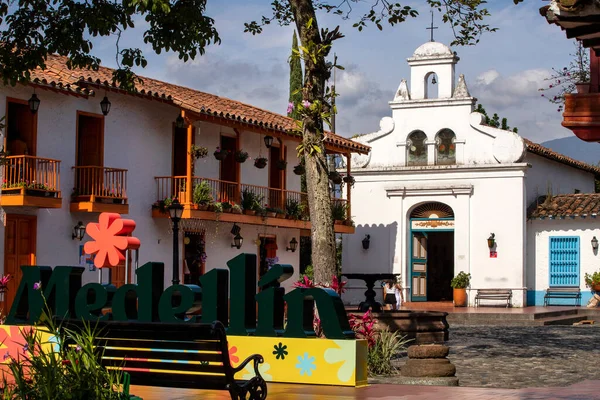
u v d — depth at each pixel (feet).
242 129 88.89
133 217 80.79
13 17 58.29
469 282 112.88
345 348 38.04
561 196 117.80
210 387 30.55
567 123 26.08
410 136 118.11
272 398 34.65
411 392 37.14
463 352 61.57
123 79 61.98
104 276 77.71
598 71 26.23
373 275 75.97
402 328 65.00
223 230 92.12
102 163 77.25
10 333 42.32
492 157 113.39
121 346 33.06
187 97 86.12
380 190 118.21
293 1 53.78
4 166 69.46
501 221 112.27
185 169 87.66
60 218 73.92
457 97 115.24
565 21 23.91
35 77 68.85
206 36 58.59
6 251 69.41
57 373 26.78
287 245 103.45
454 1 56.03
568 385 44.45
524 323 92.94
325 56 52.42
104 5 58.13
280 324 39.86
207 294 39.01
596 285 110.01
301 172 100.68
